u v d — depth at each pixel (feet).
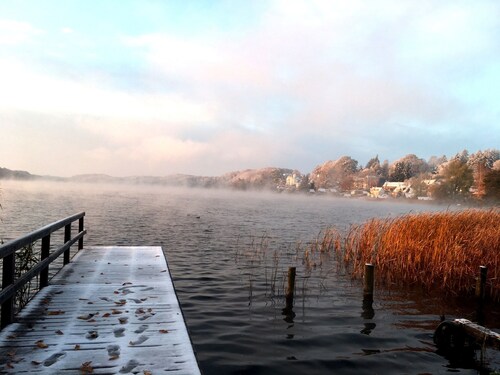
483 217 51.98
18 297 28.43
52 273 44.11
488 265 40.88
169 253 63.93
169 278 27.48
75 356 14.73
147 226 107.65
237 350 24.41
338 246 62.28
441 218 50.49
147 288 24.72
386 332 28.55
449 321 25.81
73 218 32.37
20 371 13.39
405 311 33.86
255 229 107.04
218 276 46.55
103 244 73.20
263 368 21.98
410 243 44.70
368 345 25.99
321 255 62.59
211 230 101.65
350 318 31.55
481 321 31.83
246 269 51.06
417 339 27.32
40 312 19.63
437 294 39.52
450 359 24.06
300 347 25.23
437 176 447.42
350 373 21.86
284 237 89.30
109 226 105.40
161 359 14.71
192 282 43.34
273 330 28.25
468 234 45.27
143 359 14.66
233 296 37.55
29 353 14.84
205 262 56.03
